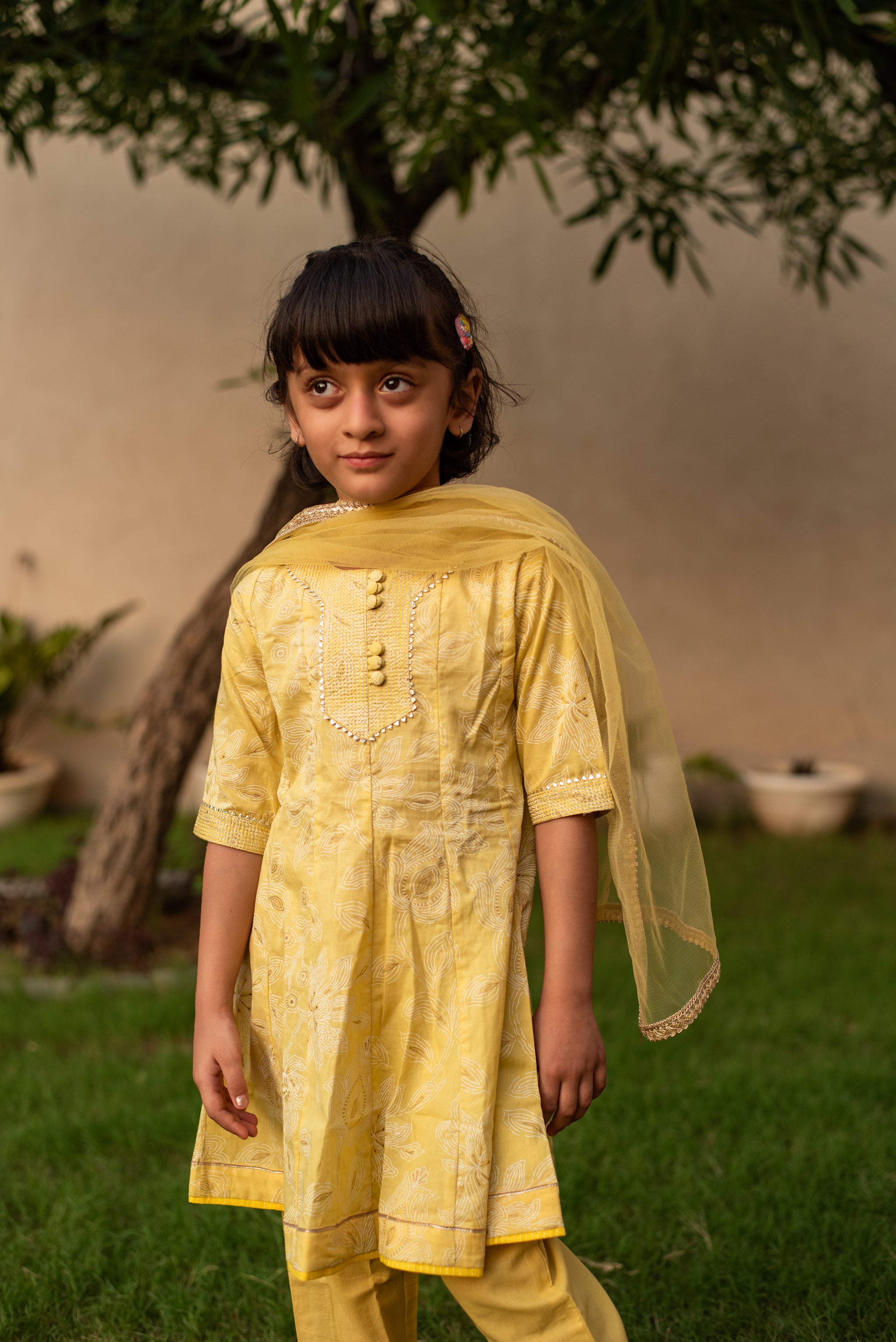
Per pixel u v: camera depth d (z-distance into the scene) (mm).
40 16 2660
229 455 6441
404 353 1182
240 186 3904
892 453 6270
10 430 6504
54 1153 2549
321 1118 1196
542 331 6277
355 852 1223
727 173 4047
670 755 1376
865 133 3787
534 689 1265
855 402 6250
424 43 2865
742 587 6359
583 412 6301
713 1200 2260
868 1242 2080
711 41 2707
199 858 4973
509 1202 1177
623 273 6238
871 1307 1900
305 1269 1175
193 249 6371
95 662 6590
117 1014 3422
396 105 3236
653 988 1346
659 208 3654
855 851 5641
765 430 6281
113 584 6551
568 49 2766
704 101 3910
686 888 1373
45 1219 2252
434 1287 2016
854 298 6207
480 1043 1191
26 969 3854
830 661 6375
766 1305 1951
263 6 4074
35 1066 3066
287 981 1275
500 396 1441
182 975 3766
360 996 1218
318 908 1233
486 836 1238
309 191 6309
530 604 1264
